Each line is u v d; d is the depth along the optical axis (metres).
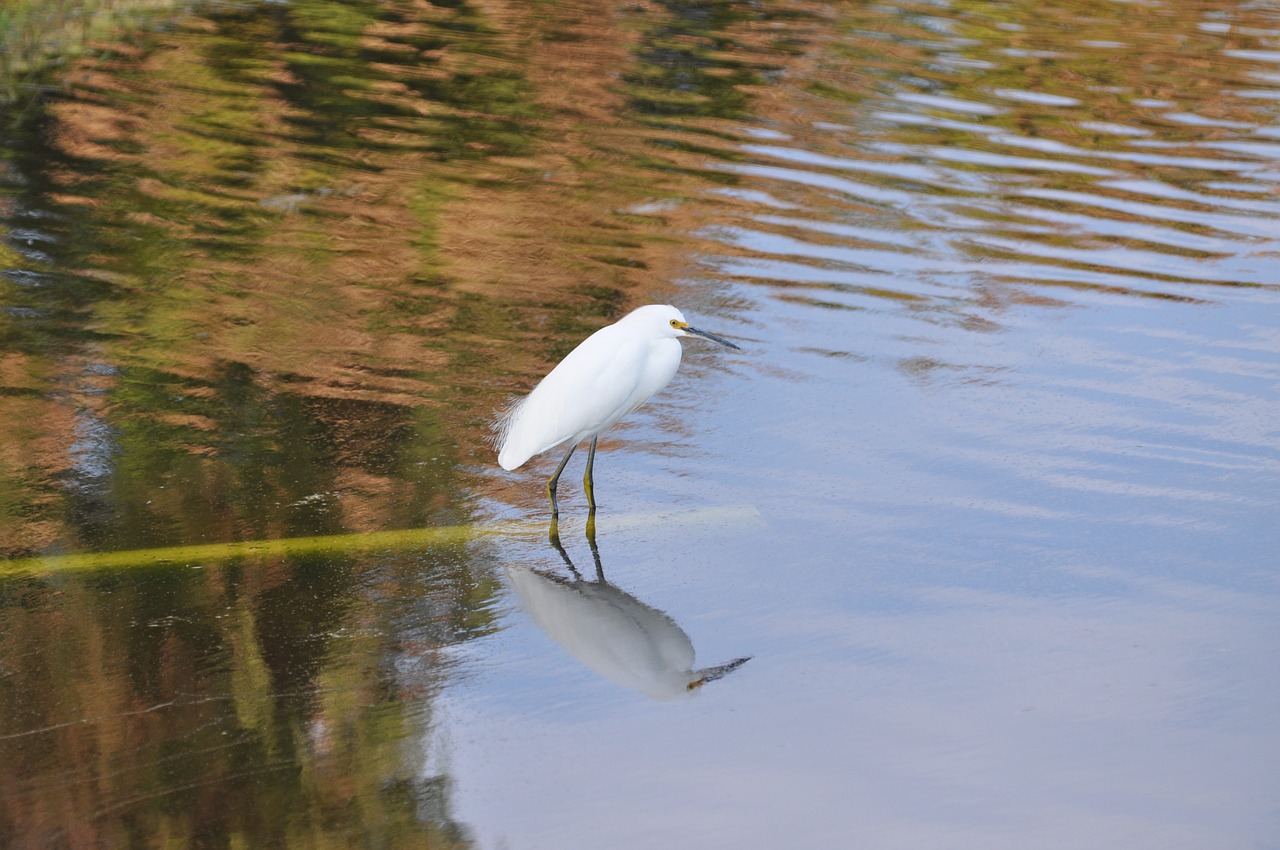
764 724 7.79
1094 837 6.82
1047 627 8.98
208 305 14.07
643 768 7.34
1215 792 7.22
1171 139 21.12
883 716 7.90
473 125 20.38
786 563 9.80
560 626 8.85
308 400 12.12
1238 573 9.77
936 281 15.68
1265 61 25.66
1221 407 12.66
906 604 9.25
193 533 9.84
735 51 24.94
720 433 11.96
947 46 26.02
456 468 11.09
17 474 10.52
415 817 6.84
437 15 26.45
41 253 15.05
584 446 11.64
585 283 15.12
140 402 11.91
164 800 6.91
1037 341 14.16
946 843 6.74
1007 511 10.65
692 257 16.03
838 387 12.94
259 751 7.35
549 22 26.44
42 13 23.91
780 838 6.74
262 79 21.94
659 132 20.45
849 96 22.61
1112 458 11.59
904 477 11.20
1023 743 7.64
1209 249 16.92
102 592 9.01
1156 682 8.32
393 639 8.61
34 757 7.21
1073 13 29.08
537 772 7.27
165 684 7.97
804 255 16.27
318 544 9.76
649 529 10.27
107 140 18.83
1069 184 19.08
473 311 14.24
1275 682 8.34
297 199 17.20
